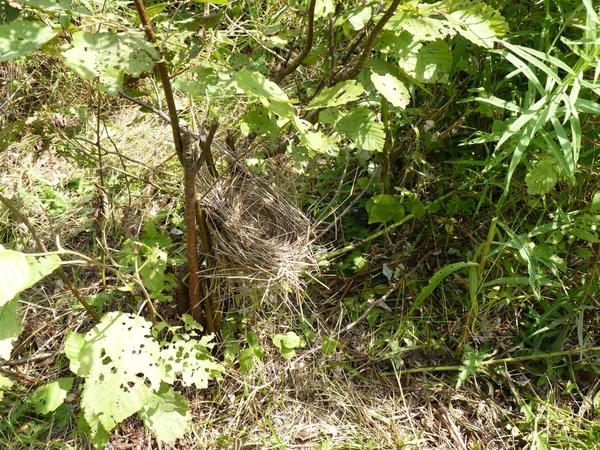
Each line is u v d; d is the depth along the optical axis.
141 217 2.68
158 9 1.65
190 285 2.12
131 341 1.76
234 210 2.17
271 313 2.46
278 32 2.15
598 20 1.76
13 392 2.16
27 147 2.90
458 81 2.68
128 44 1.35
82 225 2.67
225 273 2.16
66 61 1.28
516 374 2.45
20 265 1.29
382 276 2.71
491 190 2.61
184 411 1.96
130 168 2.83
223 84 1.66
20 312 2.38
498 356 2.48
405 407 2.33
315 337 2.46
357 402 2.32
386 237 2.76
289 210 2.35
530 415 2.30
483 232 2.67
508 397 2.39
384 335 2.52
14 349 2.29
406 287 2.65
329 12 1.95
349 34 2.14
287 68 2.04
